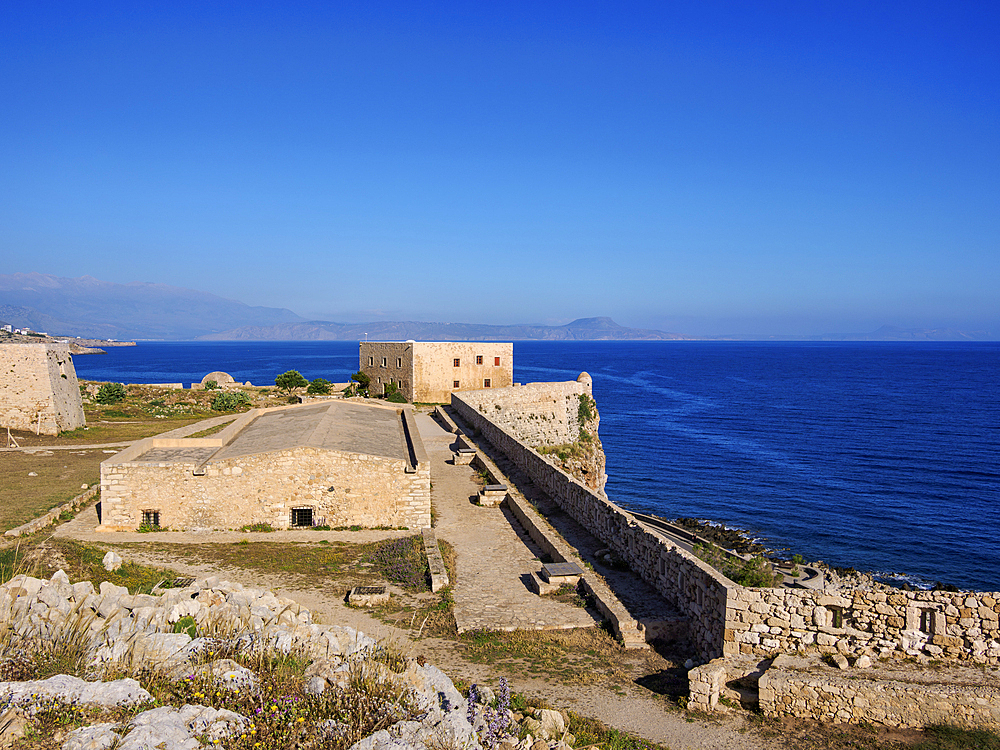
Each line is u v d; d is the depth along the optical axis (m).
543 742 9.57
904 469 73.69
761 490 64.94
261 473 28.47
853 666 13.73
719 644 14.89
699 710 13.02
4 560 16.55
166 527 28.02
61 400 49.44
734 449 85.75
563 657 15.55
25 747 6.61
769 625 14.45
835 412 120.75
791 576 37.25
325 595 19.86
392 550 24.28
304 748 7.55
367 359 84.12
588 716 12.58
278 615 12.05
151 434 49.28
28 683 7.66
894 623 14.10
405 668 10.12
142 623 10.57
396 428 42.00
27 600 10.66
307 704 8.41
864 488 65.44
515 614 18.16
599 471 63.22
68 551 20.52
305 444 29.16
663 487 66.31
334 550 25.22
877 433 97.44
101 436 48.09
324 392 83.19
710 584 15.52
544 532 24.88
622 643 16.22
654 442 90.56
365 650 10.46
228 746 7.31
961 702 12.33
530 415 61.59
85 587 11.98
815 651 14.25
